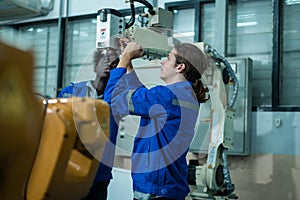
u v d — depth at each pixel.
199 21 4.12
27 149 0.79
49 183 0.87
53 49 5.14
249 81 3.64
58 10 5.03
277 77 3.71
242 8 4.00
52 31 5.16
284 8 3.81
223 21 3.85
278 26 3.75
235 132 3.55
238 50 3.98
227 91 2.95
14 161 0.79
